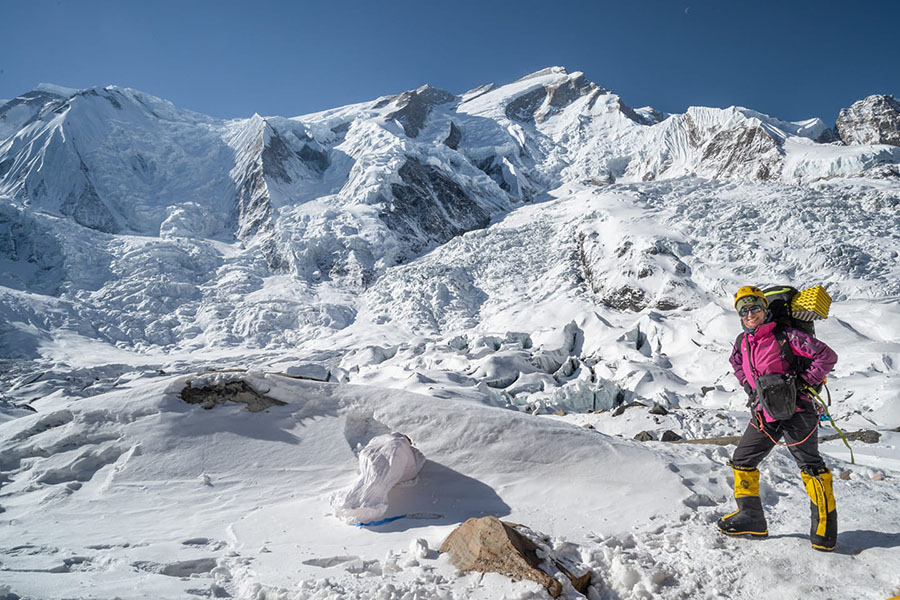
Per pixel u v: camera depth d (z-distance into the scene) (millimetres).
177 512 3799
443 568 2922
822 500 2857
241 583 2793
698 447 4820
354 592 2645
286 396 4816
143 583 2709
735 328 19109
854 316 17859
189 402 4758
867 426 8344
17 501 3939
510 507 3828
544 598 2527
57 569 2895
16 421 4699
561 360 22297
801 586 2547
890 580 2510
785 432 2953
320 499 3986
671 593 2625
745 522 3104
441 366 21406
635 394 15367
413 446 4270
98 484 4141
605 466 4172
